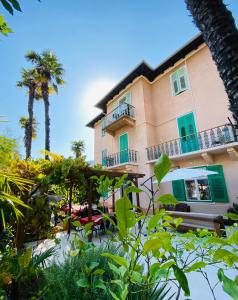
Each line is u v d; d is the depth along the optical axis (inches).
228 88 53.9
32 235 206.5
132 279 29.9
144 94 473.7
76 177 199.9
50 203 203.0
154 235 25.0
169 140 427.8
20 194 151.9
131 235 29.9
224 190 319.3
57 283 61.3
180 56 430.6
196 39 385.1
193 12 68.7
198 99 383.9
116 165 471.5
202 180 354.0
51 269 73.8
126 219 23.0
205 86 376.2
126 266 26.4
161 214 26.3
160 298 57.8
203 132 361.4
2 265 85.3
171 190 397.7
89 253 65.6
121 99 541.3
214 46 58.7
